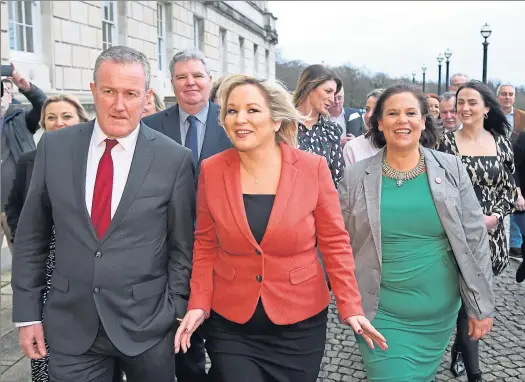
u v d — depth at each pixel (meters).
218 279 2.38
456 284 2.74
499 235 3.53
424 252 2.66
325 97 3.70
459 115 3.62
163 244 2.40
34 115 4.50
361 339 2.67
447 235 2.63
